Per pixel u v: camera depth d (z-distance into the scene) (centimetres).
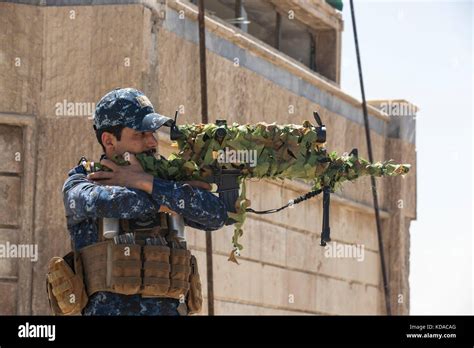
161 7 1253
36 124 1219
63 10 1227
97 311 502
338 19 1980
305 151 545
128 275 494
